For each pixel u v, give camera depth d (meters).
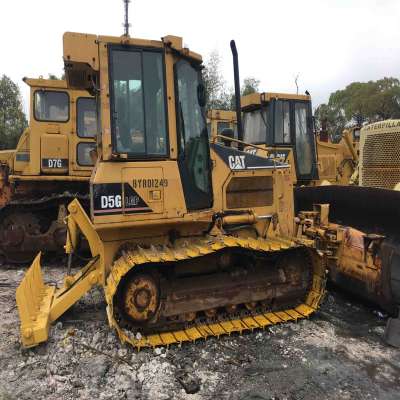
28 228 7.41
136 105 4.09
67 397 3.26
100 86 3.98
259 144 8.81
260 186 4.86
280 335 4.30
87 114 7.55
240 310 4.62
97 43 3.99
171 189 4.16
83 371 3.60
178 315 4.26
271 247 4.30
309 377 3.54
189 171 4.38
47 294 4.87
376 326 4.55
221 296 4.42
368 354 3.93
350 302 5.23
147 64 4.13
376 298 4.54
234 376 3.56
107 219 3.93
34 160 7.38
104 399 3.24
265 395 3.29
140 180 4.04
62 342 4.06
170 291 4.21
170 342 4.03
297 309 4.80
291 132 8.65
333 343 4.14
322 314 4.85
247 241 4.31
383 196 4.71
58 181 7.61
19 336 4.29
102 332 4.29
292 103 8.67
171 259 3.85
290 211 5.04
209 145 4.55
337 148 10.32
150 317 4.14
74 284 4.60
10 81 33.53
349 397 3.26
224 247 4.17
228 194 4.68
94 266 4.68
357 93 37.91
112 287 3.76
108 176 3.95
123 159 4.02
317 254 4.68
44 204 7.42
